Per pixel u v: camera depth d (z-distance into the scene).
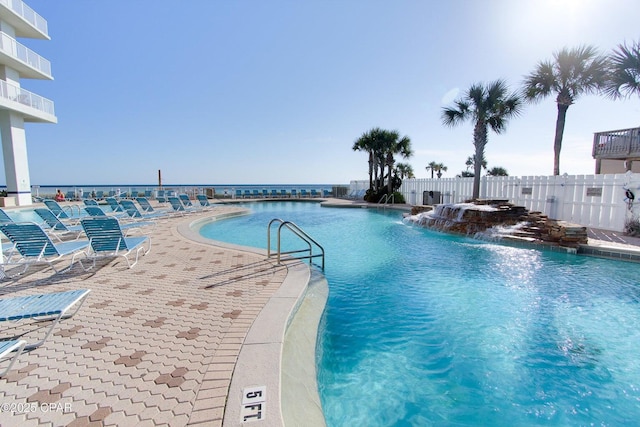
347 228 11.92
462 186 15.49
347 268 6.45
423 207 13.55
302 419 2.18
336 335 3.80
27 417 1.93
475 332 3.88
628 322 4.09
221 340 2.91
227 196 25.50
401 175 28.69
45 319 3.39
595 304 4.66
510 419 2.49
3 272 4.91
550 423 2.45
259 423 1.85
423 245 8.71
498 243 8.77
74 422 1.89
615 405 2.64
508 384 2.91
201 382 2.28
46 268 5.46
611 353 3.42
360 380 2.97
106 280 4.78
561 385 2.89
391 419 2.49
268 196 27.42
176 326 3.21
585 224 9.52
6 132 15.98
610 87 11.22
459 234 10.12
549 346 3.55
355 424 2.43
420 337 3.76
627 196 8.38
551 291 5.17
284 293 4.18
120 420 1.90
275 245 8.88
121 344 2.85
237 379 2.27
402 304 4.68
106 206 16.69
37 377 2.35
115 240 5.39
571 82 11.72
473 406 2.64
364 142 23.17
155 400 2.08
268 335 2.98
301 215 16.34
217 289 4.38
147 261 5.95
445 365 3.21
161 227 10.31
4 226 4.70
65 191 21.56
